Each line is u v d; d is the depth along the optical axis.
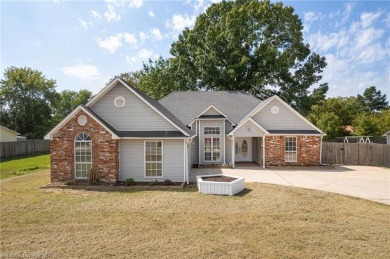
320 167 20.75
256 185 14.23
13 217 9.21
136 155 15.79
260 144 22.28
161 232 7.79
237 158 24.28
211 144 22.36
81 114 14.91
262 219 8.89
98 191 13.20
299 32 36.94
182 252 6.50
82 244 7.00
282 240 7.21
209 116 22.41
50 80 64.88
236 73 35.72
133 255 6.36
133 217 9.16
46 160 28.62
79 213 9.62
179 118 24.27
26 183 15.25
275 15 36.72
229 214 9.43
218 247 6.78
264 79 37.88
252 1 37.22
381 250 6.62
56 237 7.48
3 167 22.88
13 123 59.66
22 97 59.91
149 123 16.25
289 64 35.94
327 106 46.50
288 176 17.30
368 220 8.81
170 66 38.44
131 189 13.63
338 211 9.77
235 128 21.11
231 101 26.94
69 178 15.00
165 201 11.20
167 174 15.82
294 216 9.19
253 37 36.06
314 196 11.87
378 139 33.78
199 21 40.22
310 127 21.77
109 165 14.84
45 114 63.31
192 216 9.23
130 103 16.28
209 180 13.40
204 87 38.19
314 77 38.62
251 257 6.26
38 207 10.39
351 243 7.02
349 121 47.25
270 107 22.03
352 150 23.88
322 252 6.52
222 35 36.28
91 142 14.88
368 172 19.14
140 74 52.06
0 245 6.98
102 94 16.23
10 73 60.06
